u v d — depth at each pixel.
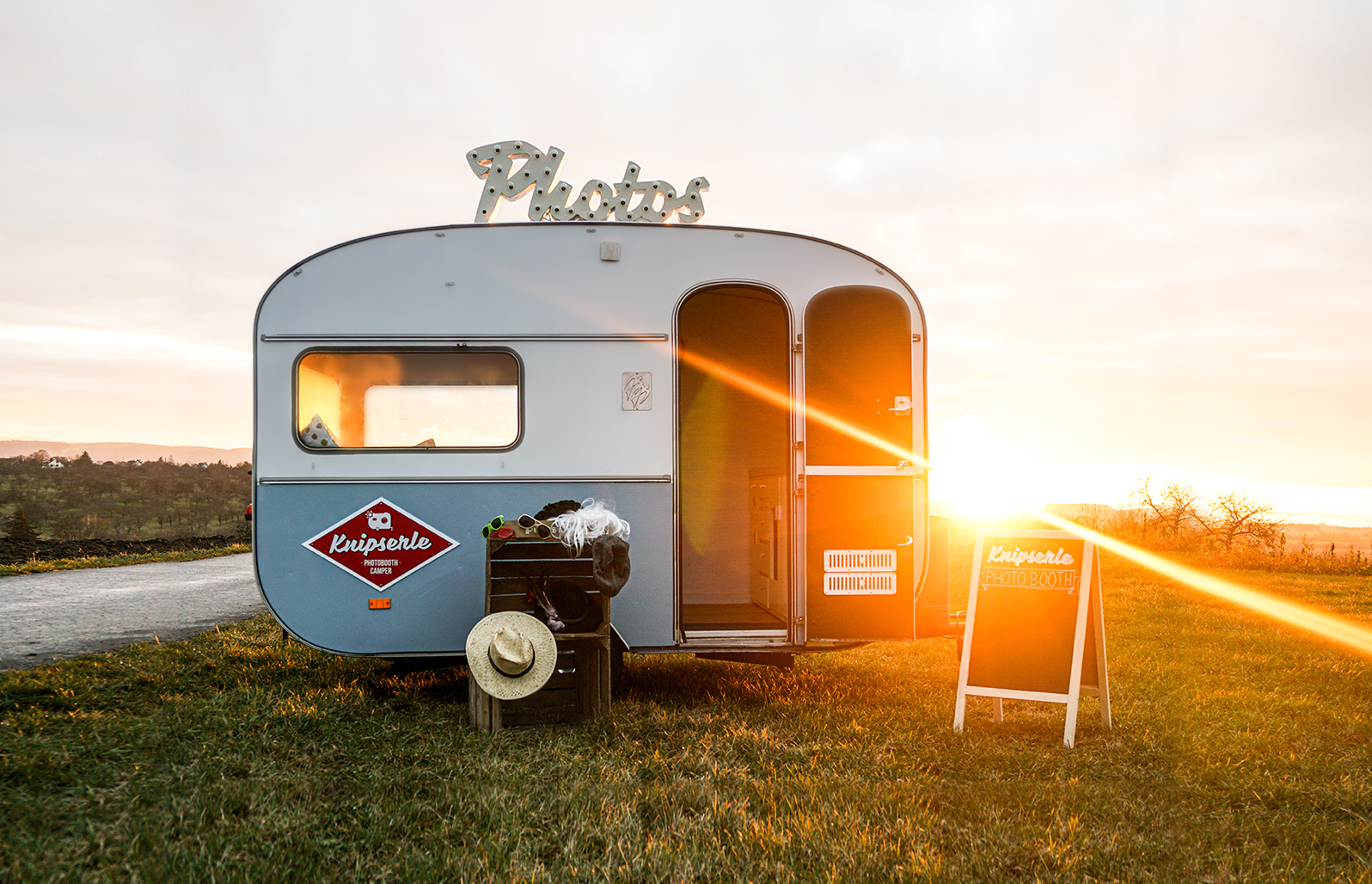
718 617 6.23
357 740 4.21
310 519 5.04
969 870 2.95
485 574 5.09
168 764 3.60
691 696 5.50
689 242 5.33
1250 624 8.35
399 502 5.10
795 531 5.25
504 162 5.68
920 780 3.83
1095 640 4.70
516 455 5.16
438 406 5.18
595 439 5.21
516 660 4.45
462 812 3.40
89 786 3.31
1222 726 4.75
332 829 3.16
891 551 5.23
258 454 5.04
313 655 6.30
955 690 5.62
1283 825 3.45
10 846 2.79
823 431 5.25
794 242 5.39
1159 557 15.53
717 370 7.14
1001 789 3.70
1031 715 4.96
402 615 5.08
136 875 2.68
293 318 5.11
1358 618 8.95
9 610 8.92
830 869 2.93
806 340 5.27
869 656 6.85
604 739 4.44
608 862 2.97
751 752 4.23
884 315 5.29
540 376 5.21
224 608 9.16
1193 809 3.60
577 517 4.79
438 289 5.20
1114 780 3.93
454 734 4.46
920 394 5.37
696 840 3.14
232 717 4.36
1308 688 5.68
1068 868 2.96
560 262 5.27
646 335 5.27
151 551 18.12
